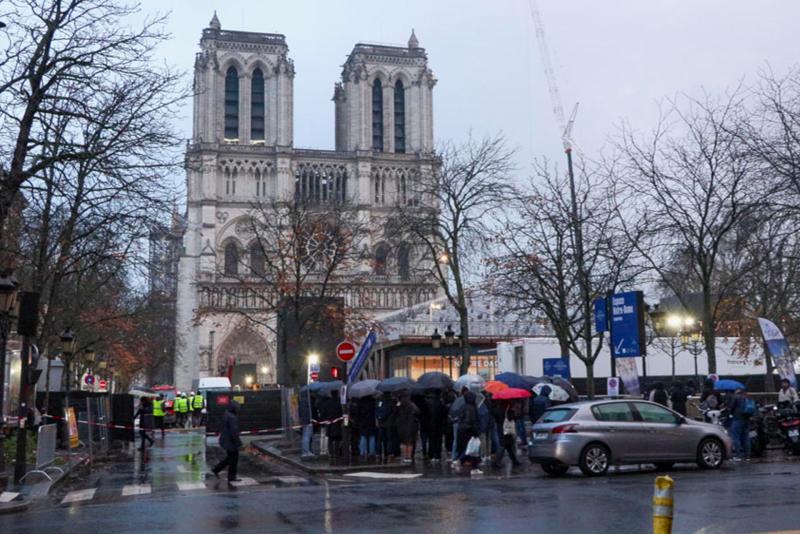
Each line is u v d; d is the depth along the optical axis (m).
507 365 41.22
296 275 41.34
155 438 42.78
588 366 29.70
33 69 21.39
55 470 20.77
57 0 22.25
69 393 32.75
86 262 30.94
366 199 107.94
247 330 96.00
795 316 40.31
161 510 13.87
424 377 22.47
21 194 23.44
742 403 20.95
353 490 16.17
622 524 11.13
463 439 20.75
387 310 77.00
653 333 36.62
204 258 99.00
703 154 29.64
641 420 18.11
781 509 11.96
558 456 17.47
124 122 23.09
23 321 18.70
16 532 11.73
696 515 11.62
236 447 19.23
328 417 24.06
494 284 38.62
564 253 35.16
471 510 12.78
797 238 27.33
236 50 108.38
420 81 114.44
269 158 106.19
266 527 11.59
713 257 27.31
